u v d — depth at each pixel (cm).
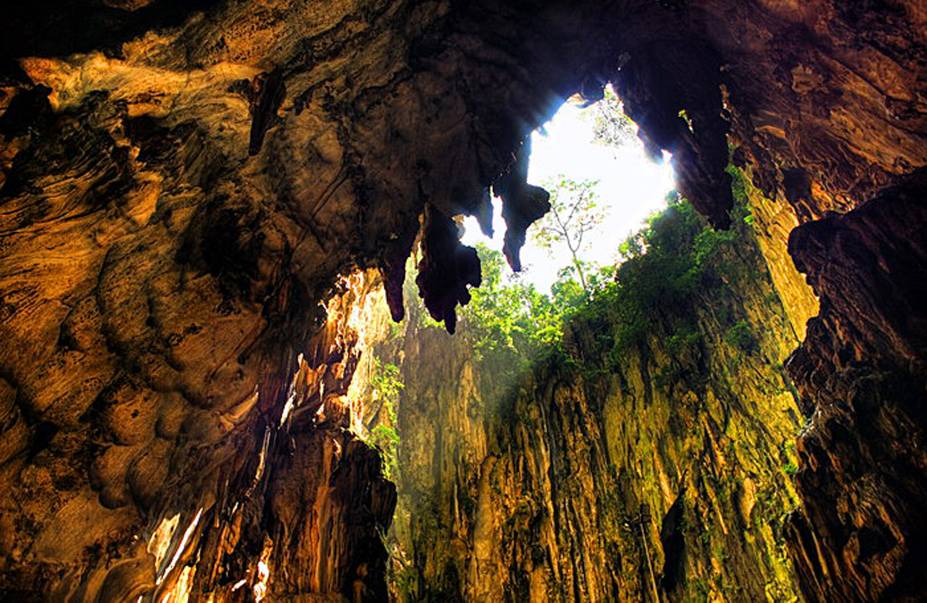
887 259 1395
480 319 3466
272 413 1376
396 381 3306
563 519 2708
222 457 1227
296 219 1216
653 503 2553
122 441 905
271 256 1165
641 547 2500
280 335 1284
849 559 1312
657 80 1723
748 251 2833
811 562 1428
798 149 1655
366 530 1866
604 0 1370
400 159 1322
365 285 2125
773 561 2173
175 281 970
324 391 1944
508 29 1284
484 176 1458
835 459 1406
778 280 2480
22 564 791
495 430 3086
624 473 2706
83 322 828
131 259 873
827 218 1572
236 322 1090
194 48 801
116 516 920
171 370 990
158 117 837
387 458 2772
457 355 3409
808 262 1581
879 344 1391
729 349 2692
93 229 776
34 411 796
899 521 1228
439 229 1447
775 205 2219
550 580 2569
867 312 1411
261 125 919
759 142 1831
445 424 3216
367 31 1020
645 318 3006
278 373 1305
